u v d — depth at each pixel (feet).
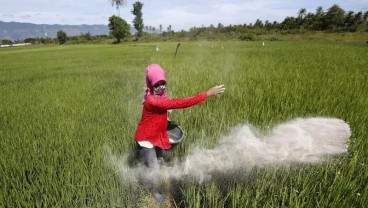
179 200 10.36
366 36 200.54
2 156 12.50
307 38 210.38
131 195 10.25
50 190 10.03
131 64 48.83
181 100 9.80
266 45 95.14
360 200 8.33
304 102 16.49
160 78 10.16
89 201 9.62
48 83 31.58
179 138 11.60
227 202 9.87
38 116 18.02
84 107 19.26
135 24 290.76
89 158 12.17
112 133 14.38
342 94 17.98
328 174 9.81
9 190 10.27
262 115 14.76
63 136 14.37
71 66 53.26
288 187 9.70
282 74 26.16
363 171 9.59
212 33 258.98
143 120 10.77
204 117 15.44
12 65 67.56
